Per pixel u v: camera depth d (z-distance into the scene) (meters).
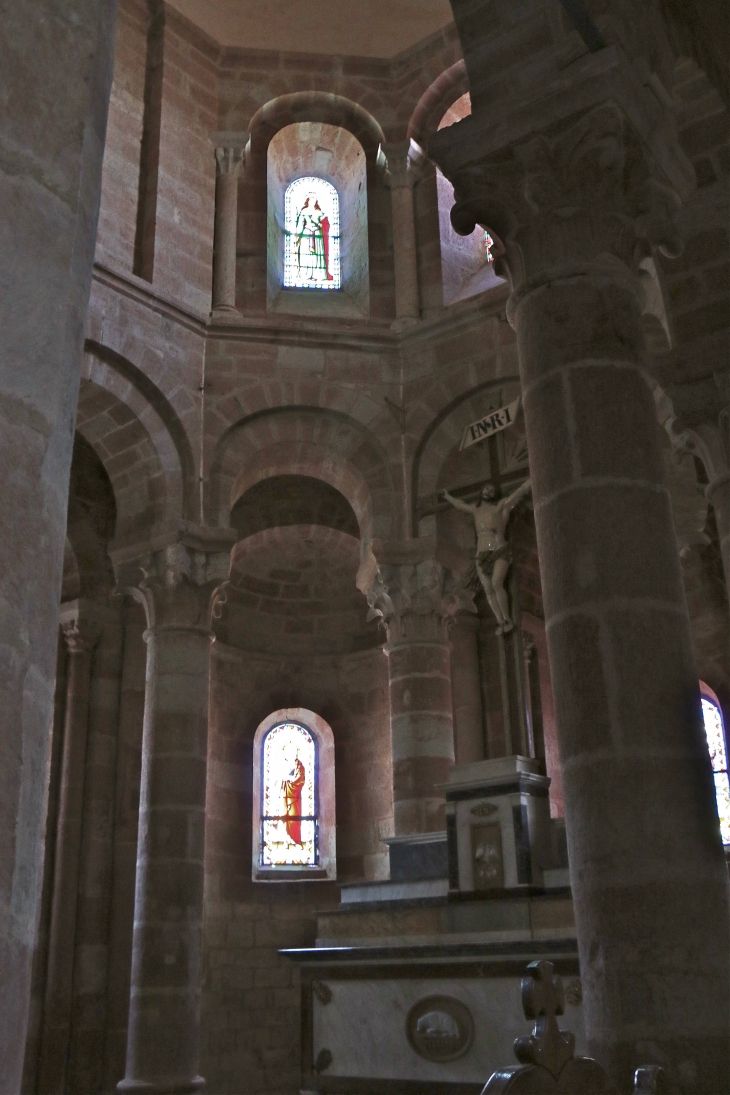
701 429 8.84
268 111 16.91
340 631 19.05
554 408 6.20
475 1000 8.75
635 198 6.62
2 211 2.62
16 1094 2.22
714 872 5.16
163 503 14.09
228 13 16.81
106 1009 14.70
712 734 15.55
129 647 16.48
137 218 15.19
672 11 7.76
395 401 15.26
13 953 2.25
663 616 5.64
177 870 12.54
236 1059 15.53
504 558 12.42
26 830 2.34
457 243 16.50
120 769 15.89
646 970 4.92
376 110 16.98
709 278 8.82
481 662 16.77
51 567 2.58
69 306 2.75
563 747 5.59
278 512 18.19
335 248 17.55
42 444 2.58
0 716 2.32
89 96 2.96
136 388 14.22
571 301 6.37
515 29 6.82
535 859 10.08
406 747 13.78
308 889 17.11
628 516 5.84
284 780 18.06
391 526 14.62
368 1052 9.20
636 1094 3.63
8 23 2.75
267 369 15.09
